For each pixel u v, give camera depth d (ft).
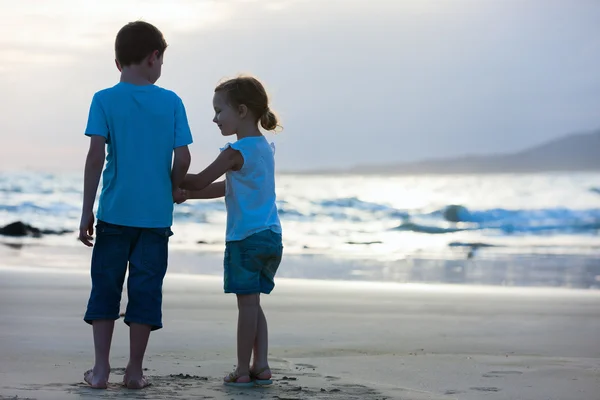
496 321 18.39
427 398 10.24
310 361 13.07
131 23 11.21
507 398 10.42
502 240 47.52
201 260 33.88
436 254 39.32
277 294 22.63
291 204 65.87
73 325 15.76
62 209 57.21
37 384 10.30
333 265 33.58
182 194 11.44
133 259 10.78
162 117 11.08
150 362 12.48
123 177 10.78
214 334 15.34
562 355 14.02
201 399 9.68
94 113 10.78
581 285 27.73
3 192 70.95
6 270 26.61
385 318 18.53
